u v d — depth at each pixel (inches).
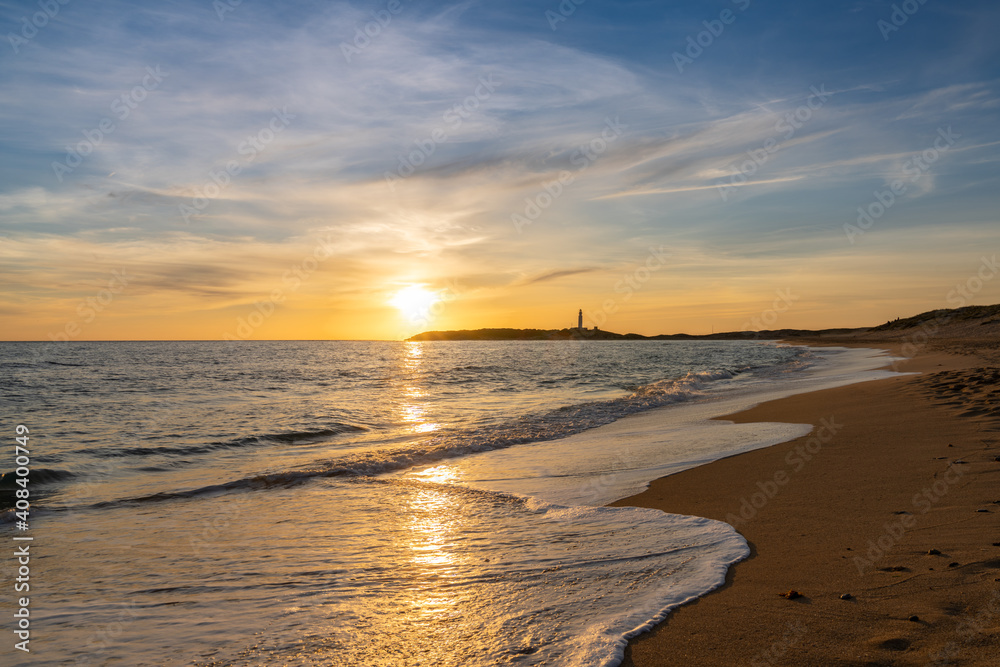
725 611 159.3
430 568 211.2
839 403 597.9
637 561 207.3
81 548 243.4
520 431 545.0
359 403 867.4
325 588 195.5
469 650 147.3
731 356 2583.7
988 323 3056.1
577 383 1228.5
